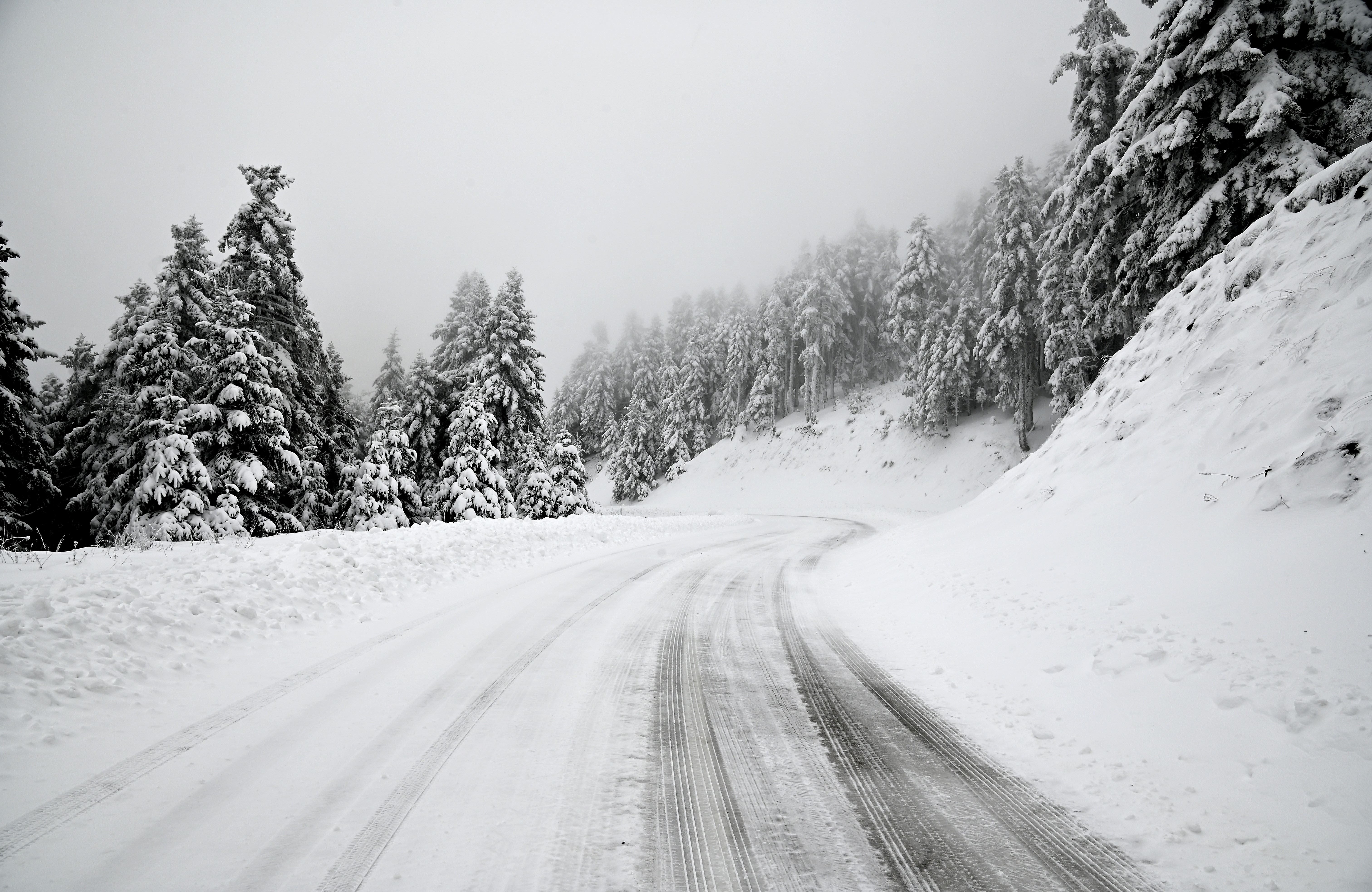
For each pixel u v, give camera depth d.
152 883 2.29
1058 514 9.68
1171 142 13.17
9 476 16.62
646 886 2.48
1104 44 19.81
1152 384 10.42
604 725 4.05
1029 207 30.62
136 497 15.08
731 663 5.73
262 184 19.94
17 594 5.14
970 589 8.38
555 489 28.11
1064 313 25.27
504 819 2.88
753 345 58.59
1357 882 2.55
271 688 4.38
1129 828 3.13
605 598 8.36
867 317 54.91
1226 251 10.90
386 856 2.54
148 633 4.94
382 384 32.69
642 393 60.97
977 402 40.84
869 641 6.99
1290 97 11.84
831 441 48.34
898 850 2.86
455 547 10.70
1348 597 4.54
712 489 52.06
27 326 16.72
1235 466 7.19
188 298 18.88
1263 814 3.10
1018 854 2.88
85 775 3.04
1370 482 5.49
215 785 3.02
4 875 2.27
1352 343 6.96
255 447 17.14
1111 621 5.87
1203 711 4.09
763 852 2.77
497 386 26.94
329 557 8.14
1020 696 5.05
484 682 4.69
